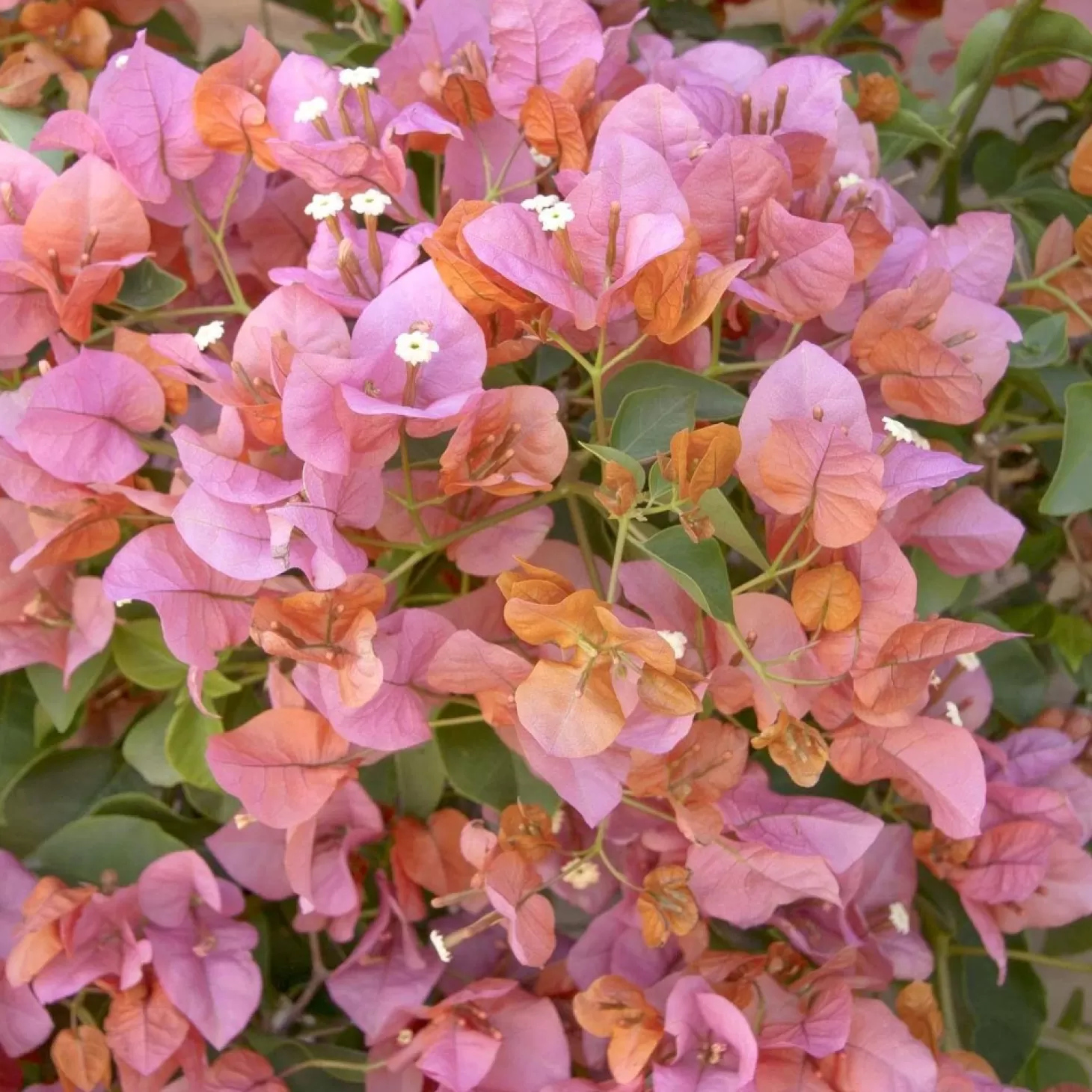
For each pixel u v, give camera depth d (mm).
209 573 390
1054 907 460
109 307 434
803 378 377
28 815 450
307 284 381
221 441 378
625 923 440
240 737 403
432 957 455
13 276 411
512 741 403
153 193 421
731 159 388
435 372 370
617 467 368
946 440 456
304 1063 443
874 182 425
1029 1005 485
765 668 382
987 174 566
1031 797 458
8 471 397
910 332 399
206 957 435
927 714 450
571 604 358
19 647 424
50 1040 458
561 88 416
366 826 437
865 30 592
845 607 382
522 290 379
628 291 379
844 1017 412
